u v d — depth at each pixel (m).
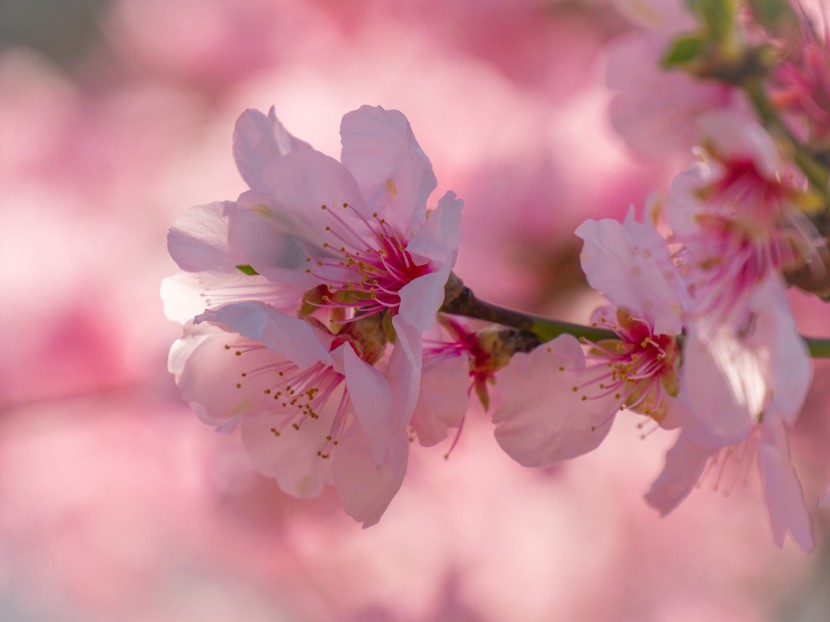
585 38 0.51
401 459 0.35
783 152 0.36
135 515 0.53
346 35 0.54
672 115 0.42
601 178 0.47
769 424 0.36
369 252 0.36
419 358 0.35
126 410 0.51
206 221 0.36
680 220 0.36
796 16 0.39
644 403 0.36
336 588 0.53
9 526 0.54
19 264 0.51
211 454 0.49
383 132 0.36
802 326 0.49
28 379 0.50
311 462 0.37
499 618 0.53
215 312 0.35
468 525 0.52
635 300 0.36
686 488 0.37
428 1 0.52
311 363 0.35
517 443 0.36
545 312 0.47
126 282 0.51
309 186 0.36
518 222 0.47
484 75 0.50
